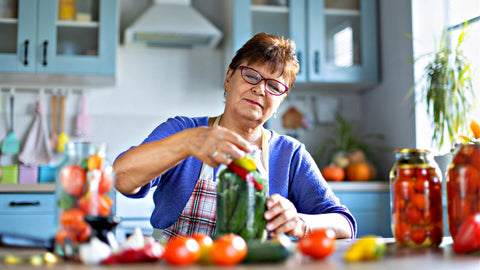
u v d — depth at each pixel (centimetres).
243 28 312
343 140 330
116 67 296
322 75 321
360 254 79
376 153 340
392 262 78
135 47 331
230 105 150
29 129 314
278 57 146
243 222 98
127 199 288
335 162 317
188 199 144
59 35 292
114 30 297
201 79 337
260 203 100
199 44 326
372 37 330
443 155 263
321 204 149
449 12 283
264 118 149
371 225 290
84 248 72
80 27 295
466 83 247
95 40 296
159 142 118
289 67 149
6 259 75
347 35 327
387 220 292
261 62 145
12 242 89
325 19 325
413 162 102
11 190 257
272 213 101
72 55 292
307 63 321
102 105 323
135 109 327
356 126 358
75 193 79
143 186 135
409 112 296
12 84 313
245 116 147
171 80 333
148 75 331
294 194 156
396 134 312
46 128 314
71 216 78
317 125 353
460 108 244
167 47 335
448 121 238
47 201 261
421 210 100
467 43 268
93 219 78
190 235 141
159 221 146
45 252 89
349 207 288
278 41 149
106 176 83
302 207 155
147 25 297
